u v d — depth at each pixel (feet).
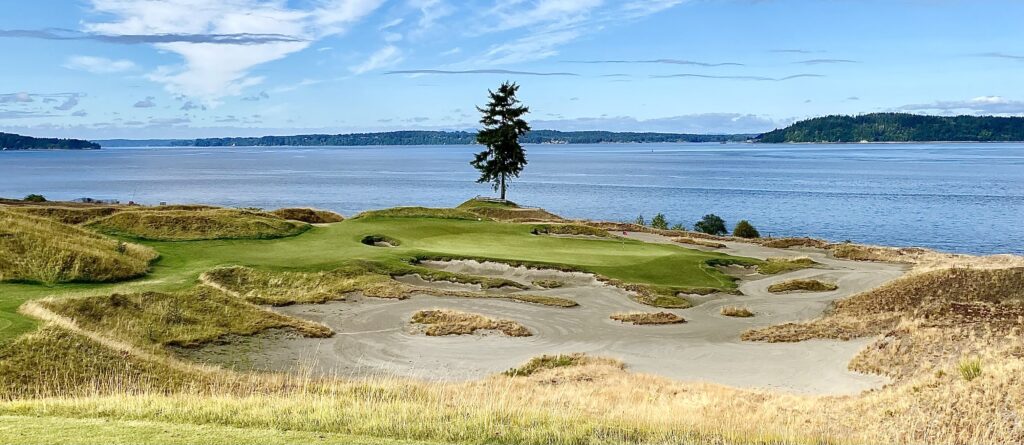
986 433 51.60
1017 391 56.70
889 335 97.86
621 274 150.92
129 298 104.94
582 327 115.44
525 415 53.01
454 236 187.42
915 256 194.08
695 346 106.22
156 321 100.78
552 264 151.02
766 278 161.68
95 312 98.17
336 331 108.58
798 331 111.24
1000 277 131.75
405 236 183.21
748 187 610.24
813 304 136.98
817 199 501.56
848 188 586.04
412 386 73.56
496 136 291.38
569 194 560.61
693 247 206.80
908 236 328.08
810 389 84.12
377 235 178.60
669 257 167.43
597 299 133.69
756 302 138.51
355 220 203.72
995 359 68.64
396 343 103.55
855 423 60.29
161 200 508.12
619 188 614.75
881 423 58.59
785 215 411.75
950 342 89.04
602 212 436.35
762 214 417.69
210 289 115.75
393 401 62.13
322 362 94.27
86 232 145.89
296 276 134.41
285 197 544.21
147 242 158.61
